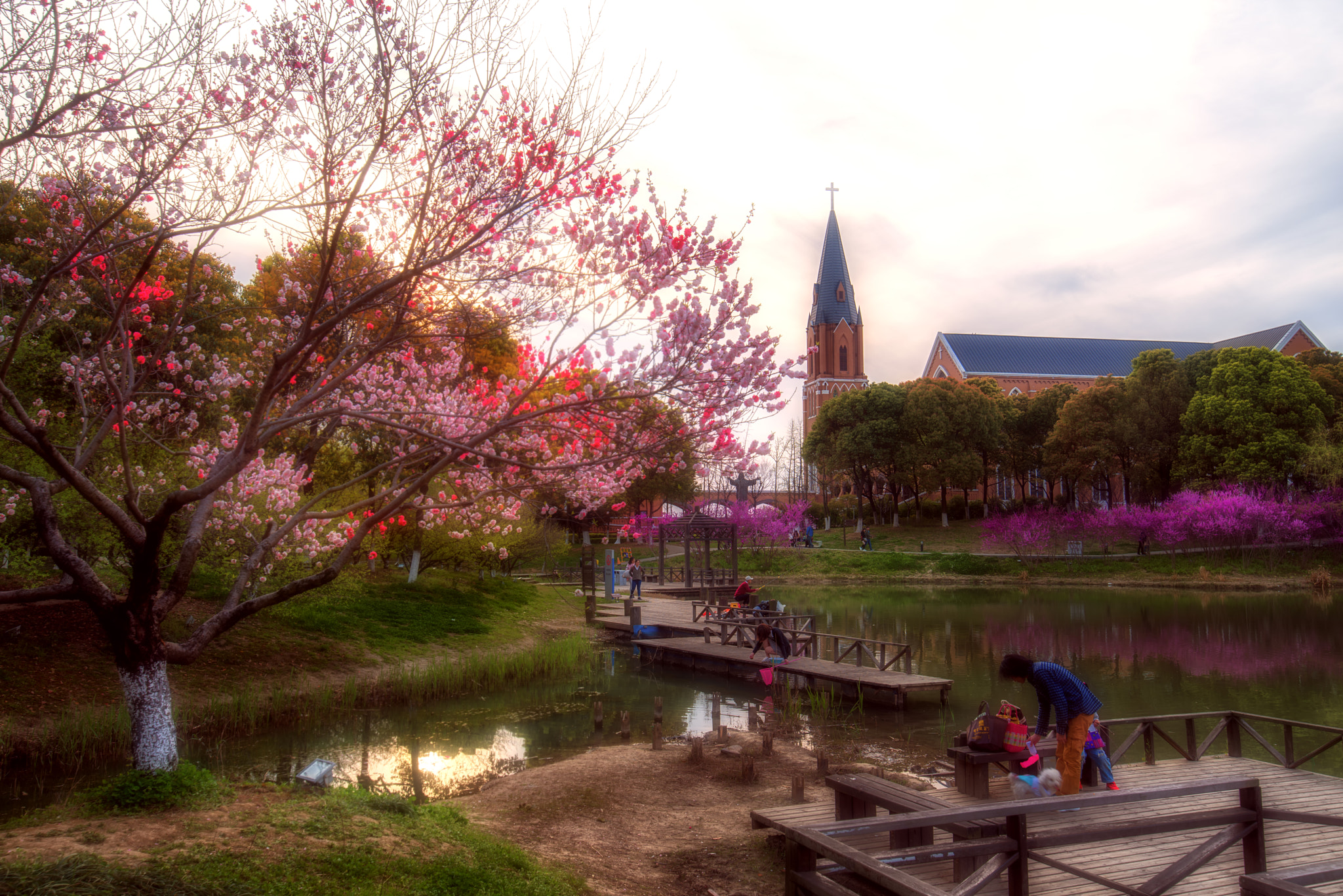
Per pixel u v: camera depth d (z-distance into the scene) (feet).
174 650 24.64
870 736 45.93
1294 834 24.17
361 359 26.91
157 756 23.79
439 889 18.79
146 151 21.84
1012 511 230.48
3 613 49.90
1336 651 76.74
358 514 54.44
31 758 37.29
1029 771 27.32
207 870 17.48
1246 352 178.60
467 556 88.94
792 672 61.77
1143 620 102.47
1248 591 137.28
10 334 32.09
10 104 21.26
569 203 26.55
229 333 48.88
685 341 26.71
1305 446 158.71
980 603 126.93
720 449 28.86
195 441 46.80
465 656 68.90
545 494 34.76
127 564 53.26
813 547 198.08
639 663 76.07
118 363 30.81
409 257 24.27
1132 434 189.47
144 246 28.12
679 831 28.63
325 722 49.37
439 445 29.12
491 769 39.60
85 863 16.67
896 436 212.43
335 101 23.04
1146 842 23.54
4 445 44.80
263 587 64.23
